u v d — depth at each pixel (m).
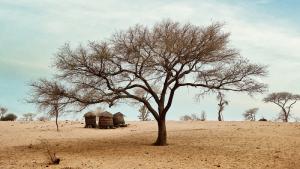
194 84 32.59
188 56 31.17
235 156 27.03
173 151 29.48
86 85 31.11
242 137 36.84
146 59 31.67
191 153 28.44
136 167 22.92
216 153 28.31
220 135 38.62
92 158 26.53
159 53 31.27
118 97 31.22
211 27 31.81
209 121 63.41
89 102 30.61
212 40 31.38
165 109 32.81
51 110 30.84
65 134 45.09
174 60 31.69
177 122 60.91
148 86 32.59
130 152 29.31
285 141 33.97
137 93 34.88
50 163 24.17
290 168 22.94
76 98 30.69
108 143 35.41
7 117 88.12
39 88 30.56
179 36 31.36
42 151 31.02
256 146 31.44
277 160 25.34
